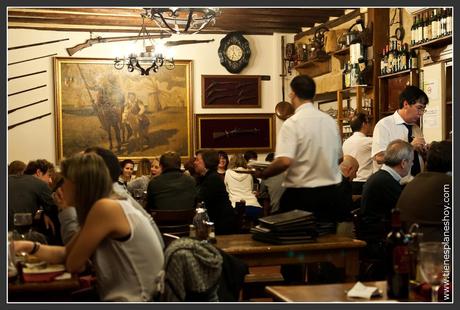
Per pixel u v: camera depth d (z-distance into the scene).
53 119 9.52
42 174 5.47
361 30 7.78
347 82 7.68
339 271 3.45
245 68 10.31
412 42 6.22
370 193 3.66
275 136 10.39
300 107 3.56
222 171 7.64
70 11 8.76
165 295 2.43
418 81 6.39
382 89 7.13
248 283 3.75
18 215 3.10
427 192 2.98
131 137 9.85
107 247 2.39
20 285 2.36
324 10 8.98
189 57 10.10
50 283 2.39
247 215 6.44
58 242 3.98
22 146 9.38
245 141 10.28
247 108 10.30
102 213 2.35
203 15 5.97
